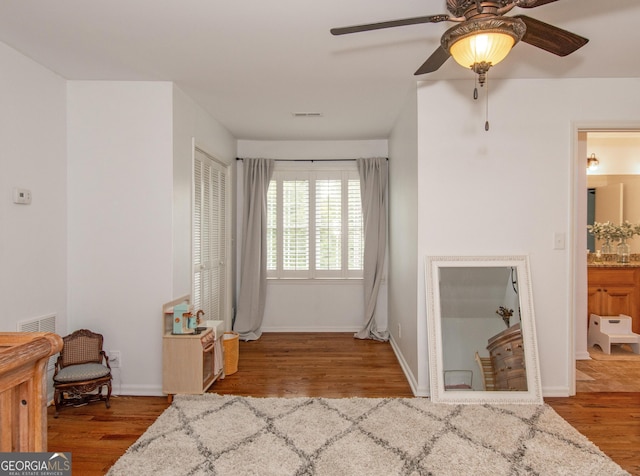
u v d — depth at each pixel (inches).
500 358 119.0
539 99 122.6
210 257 164.4
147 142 124.2
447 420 105.0
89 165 124.2
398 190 162.7
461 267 122.2
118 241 124.3
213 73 117.9
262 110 154.0
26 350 35.0
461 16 66.6
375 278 197.0
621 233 191.6
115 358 124.6
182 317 121.3
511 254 123.0
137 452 90.0
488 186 123.1
